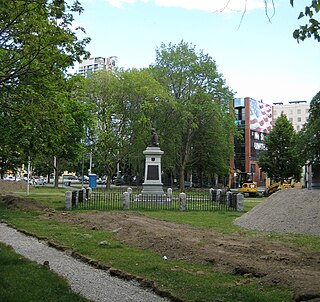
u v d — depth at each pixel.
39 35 13.36
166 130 53.09
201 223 19.08
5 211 23.09
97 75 49.78
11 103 14.84
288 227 16.42
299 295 7.38
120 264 10.16
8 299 6.67
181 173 56.91
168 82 54.53
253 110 89.56
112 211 24.02
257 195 51.72
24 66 13.58
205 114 53.84
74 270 9.73
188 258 10.97
